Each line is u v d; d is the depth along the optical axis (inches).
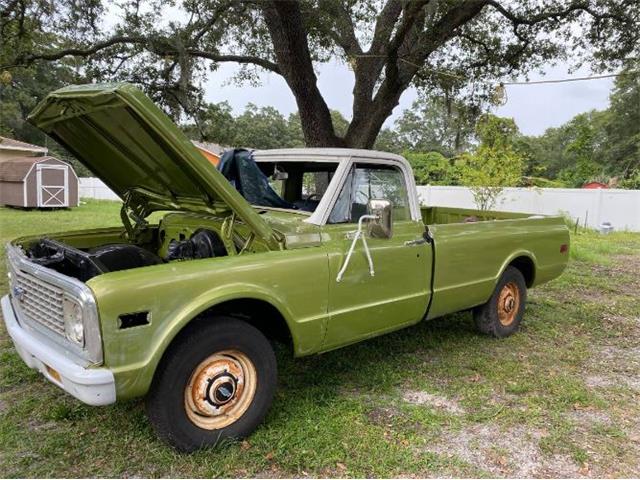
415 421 128.3
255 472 105.3
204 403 109.3
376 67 382.6
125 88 98.5
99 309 91.3
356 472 106.3
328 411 130.2
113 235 172.2
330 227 134.3
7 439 114.0
